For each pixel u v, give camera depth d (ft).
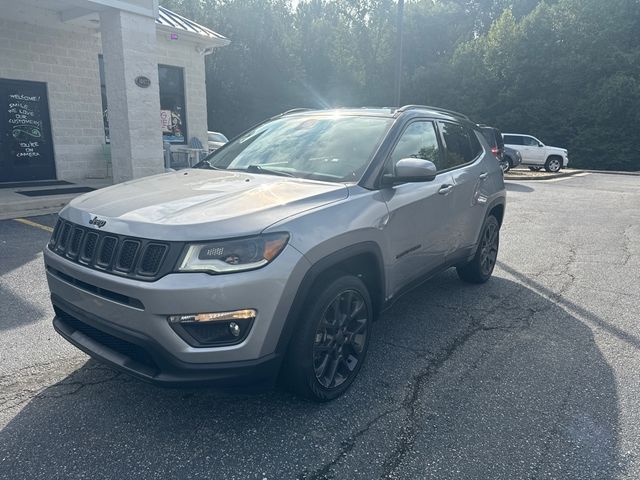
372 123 13.14
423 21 136.67
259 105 128.16
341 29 138.21
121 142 33.47
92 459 8.55
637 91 99.50
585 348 13.23
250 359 8.68
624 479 8.27
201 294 8.18
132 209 9.45
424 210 13.03
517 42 112.06
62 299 10.04
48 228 25.03
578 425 9.75
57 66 37.50
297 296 9.01
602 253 23.80
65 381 11.04
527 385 11.26
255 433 9.35
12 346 12.61
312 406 10.27
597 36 105.81
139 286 8.29
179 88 45.78
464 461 8.66
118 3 30.81
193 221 8.64
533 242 26.16
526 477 8.29
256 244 8.59
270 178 11.46
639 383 11.40
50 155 38.40
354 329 10.91
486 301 16.79
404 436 9.34
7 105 35.58
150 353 8.49
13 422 9.52
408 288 13.21
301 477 8.23
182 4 130.21
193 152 45.47
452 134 16.03
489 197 17.29
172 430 9.40
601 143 104.06
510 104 113.09
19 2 30.94
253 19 128.36
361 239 10.41
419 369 11.94
